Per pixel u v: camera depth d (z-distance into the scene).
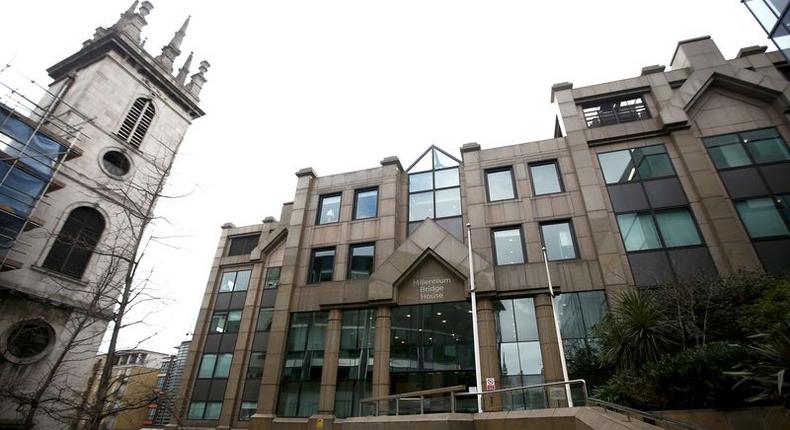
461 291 18.34
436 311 18.39
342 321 19.70
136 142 27.17
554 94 21.77
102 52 27.36
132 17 29.80
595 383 14.55
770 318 9.06
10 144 19.58
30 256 20.42
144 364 40.19
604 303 15.96
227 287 31.97
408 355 17.84
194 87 33.41
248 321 28.28
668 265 15.84
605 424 6.92
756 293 11.57
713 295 11.78
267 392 18.89
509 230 19.05
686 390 8.22
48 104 23.97
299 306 20.69
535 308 16.86
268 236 31.44
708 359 8.11
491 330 16.86
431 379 17.03
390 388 17.38
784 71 19.22
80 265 22.22
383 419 11.63
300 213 23.42
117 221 24.08
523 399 15.05
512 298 17.44
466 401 15.72
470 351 16.97
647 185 17.78
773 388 6.29
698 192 16.80
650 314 11.13
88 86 25.08
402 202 22.45
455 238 19.30
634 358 10.93
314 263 21.97
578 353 15.30
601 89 20.70
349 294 19.89
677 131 18.38
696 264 15.55
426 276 19.33
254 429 18.03
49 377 13.36
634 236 16.86
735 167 17.03
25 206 19.69
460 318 17.84
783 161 16.61
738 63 19.36
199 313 31.19
